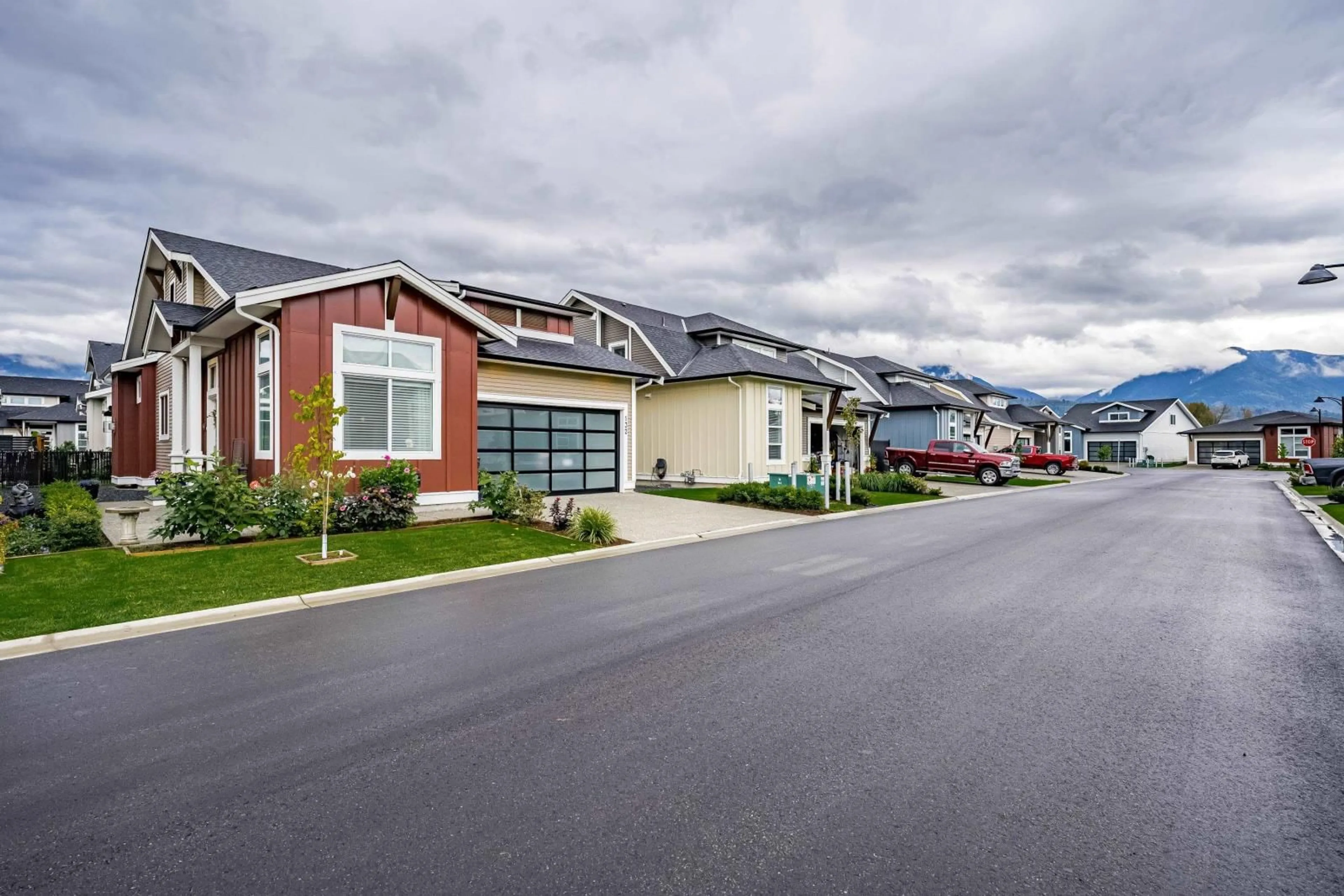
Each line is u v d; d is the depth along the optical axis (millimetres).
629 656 4871
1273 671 4547
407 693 4168
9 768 3207
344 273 11938
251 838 2592
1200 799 2869
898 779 3029
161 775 3129
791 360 30688
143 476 18500
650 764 3191
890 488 21625
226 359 14289
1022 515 14930
